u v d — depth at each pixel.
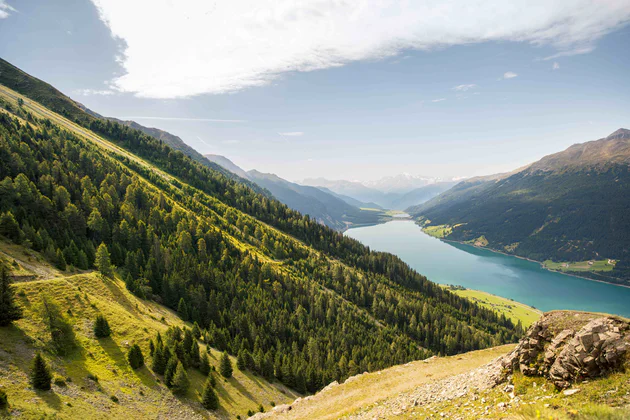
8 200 109.94
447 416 24.72
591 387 19.22
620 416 14.77
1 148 135.75
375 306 173.62
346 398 42.72
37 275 76.44
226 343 98.12
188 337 76.31
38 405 40.03
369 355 121.88
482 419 21.36
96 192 157.88
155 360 63.75
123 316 74.00
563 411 17.31
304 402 46.75
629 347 19.59
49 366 48.44
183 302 106.56
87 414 43.47
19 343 49.44
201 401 61.97
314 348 114.12
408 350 136.50
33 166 145.50
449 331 158.75
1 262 72.94
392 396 36.38
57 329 54.34
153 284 113.06
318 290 166.88
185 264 132.38
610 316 22.52
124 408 49.50
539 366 24.17
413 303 182.75
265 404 73.81
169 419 52.66
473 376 31.38
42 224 109.69
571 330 23.75
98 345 61.06
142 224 144.38
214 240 171.75
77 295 71.69
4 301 51.56
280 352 105.38
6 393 38.78
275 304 141.25
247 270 159.88
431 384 36.09
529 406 19.69
